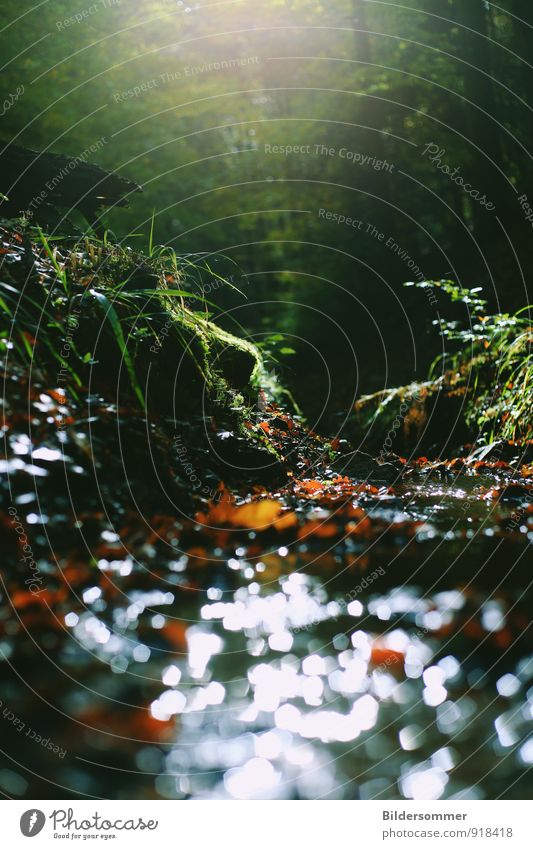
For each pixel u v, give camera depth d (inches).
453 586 86.3
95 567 87.6
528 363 221.3
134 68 561.9
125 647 69.5
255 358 185.5
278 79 589.0
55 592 80.3
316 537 108.5
